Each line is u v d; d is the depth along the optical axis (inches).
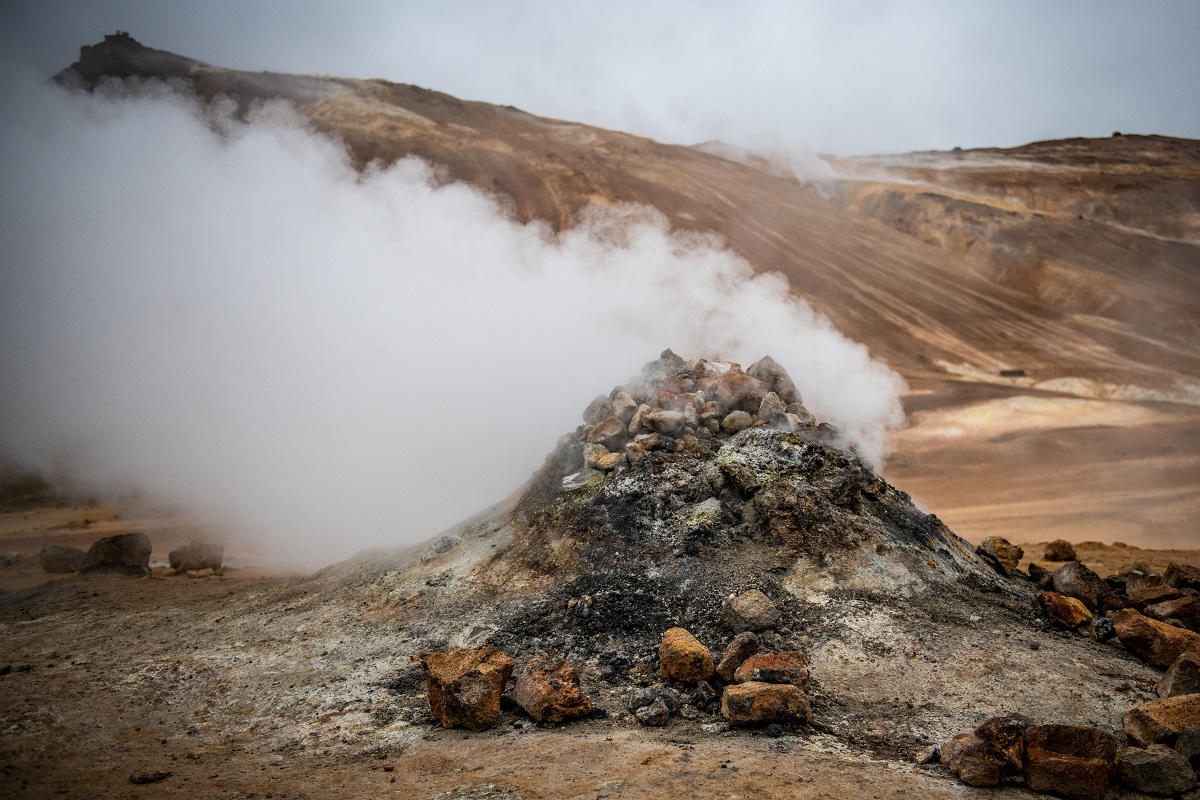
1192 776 215.9
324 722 282.7
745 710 253.6
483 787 217.2
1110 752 222.5
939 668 290.5
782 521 365.1
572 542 382.6
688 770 221.9
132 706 311.4
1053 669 291.9
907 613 327.6
